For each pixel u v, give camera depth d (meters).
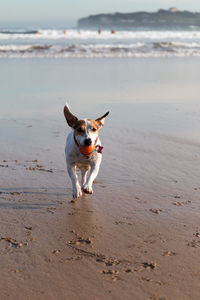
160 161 7.22
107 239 4.41
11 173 6.52
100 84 16.25
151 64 23.94
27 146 8.12
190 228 4.68
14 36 41.66
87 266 3.81
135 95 13.92
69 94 14.09
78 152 5.32
